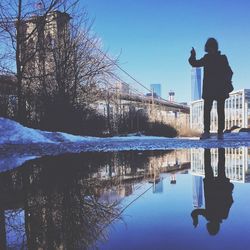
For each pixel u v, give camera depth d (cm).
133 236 156
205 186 295
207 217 188
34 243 151
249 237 152
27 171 429
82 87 1853
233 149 745
